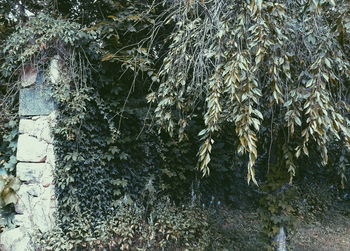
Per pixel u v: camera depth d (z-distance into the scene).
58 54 3.13
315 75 1.98
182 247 3.59
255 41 1.94
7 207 3.29
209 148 2.05
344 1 2.08
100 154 3.42
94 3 3.47
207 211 4.12
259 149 3.21
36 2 3.56
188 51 2.53
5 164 3.45
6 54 3.34
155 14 3.34
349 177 4.84
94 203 3.35
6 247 3.08
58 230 3.04
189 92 2.57
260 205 3.02
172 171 4.02
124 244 3.29
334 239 4.69
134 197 3.70
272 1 2.02
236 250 3.60
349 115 2.35
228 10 2.21
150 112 3.63
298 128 2.41
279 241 2.89
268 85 2.28
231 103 2.10
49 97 3.11
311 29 2.13
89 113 3.32
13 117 3.41
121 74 3.49
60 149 3.12
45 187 3.10
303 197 5.57
